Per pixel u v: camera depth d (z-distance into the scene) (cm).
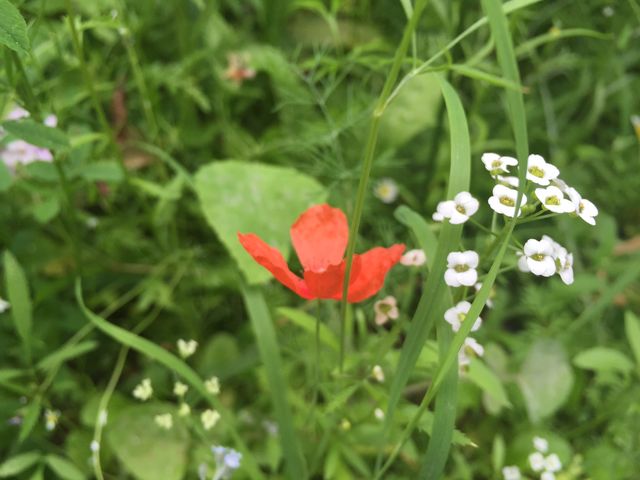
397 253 9
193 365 15
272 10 17
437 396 9
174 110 18
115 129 16
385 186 16
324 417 12
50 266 16
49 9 14
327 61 15
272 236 14
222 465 11
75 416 14
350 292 9
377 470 10
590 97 19
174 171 17
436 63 16
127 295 15
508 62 8
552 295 15
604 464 13
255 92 18
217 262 16
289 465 11
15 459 12
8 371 12
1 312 15
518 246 9
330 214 10
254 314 12
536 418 13
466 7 16
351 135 16
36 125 11
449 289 9
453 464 13
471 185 17
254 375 14
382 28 18
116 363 15
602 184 18
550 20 19
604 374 14
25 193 16
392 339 11
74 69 15
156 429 13
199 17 17
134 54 15
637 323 13
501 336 15
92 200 15
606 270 16
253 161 17
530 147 19
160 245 16
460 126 9
